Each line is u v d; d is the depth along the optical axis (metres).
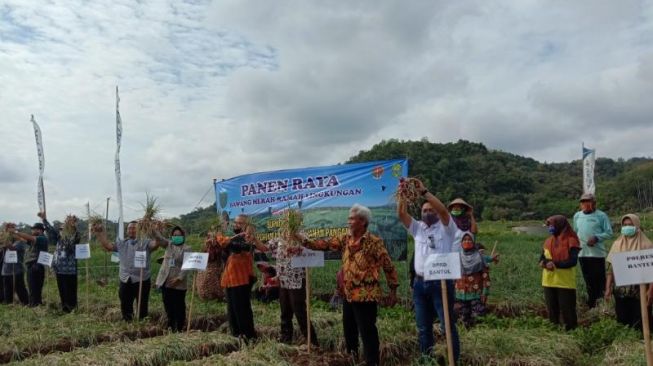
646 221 40.12
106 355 7.38
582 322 9.27
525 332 7.94
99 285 16.00
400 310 10.10
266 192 12.88
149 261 10.23
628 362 6.47
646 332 5.12
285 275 7.82
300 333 8.52
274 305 10.86
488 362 6.89
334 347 7.80
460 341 7.48
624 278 5.16
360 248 6.64
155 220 10.19
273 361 6.91
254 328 8.51
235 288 8.05
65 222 11.40
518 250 22.02
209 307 10.86
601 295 9.98
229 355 7.22
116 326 9.39
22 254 13.14
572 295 8.41
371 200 11.66
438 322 9.19
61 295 11.30
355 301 6.64
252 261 8.31
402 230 11.34
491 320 9.05
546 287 8.68
